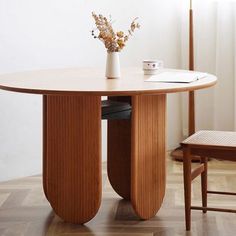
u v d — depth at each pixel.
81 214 3.76
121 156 4.16
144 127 3.72
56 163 3.77
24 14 4.64
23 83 3.57
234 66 5.29
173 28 5.50
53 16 4.80
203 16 5.37
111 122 4.16
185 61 5.53
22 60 4.68
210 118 5.51
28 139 4.81
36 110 4.83
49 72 4.14
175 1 5.47
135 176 3.70
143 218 3.82
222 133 3.79
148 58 5.39
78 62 4.99
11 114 4.69
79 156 3.71
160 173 3.91
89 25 5.01
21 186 4.57
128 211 4.00
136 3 5.27
